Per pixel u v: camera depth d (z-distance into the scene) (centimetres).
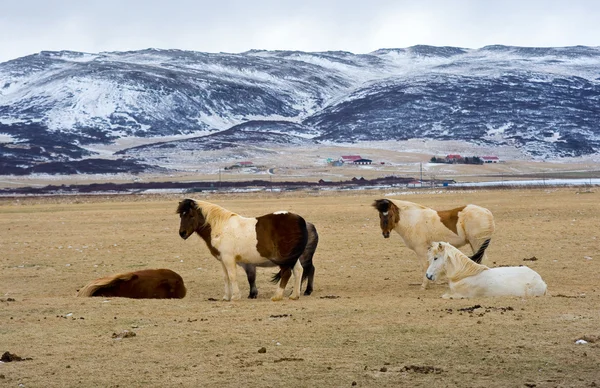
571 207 4741
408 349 1074
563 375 938
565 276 1938
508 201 5959
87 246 3028
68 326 1295
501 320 1250
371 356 1042
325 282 1981
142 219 4669
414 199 7206
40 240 3344
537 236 3009
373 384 919
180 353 1084
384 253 2594
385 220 1872
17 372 991
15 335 1224
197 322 1316
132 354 1081
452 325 1222
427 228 1847
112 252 2794
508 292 1548
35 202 9150
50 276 2188
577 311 1327
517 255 2427
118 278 1686
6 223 4512
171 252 2773
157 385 929
